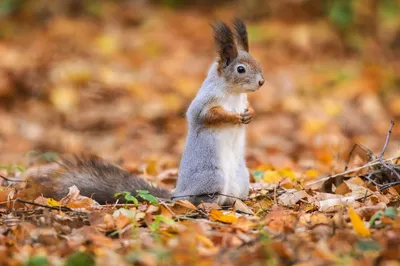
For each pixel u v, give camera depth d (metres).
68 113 16.77
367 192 8.34
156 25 22.03
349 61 20.16
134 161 12.48
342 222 7.01
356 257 6.28
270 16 22.11
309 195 8.55
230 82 8.34
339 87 18.19
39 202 8.19
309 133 15.23
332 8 21.38
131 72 19.03
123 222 7.20
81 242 6.74
